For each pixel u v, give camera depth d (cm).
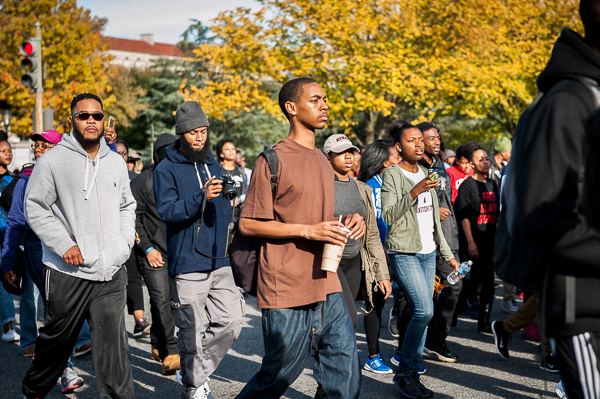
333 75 1612
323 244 269
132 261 607
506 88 1673
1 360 523
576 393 175
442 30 1675
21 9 2486
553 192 164
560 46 179
